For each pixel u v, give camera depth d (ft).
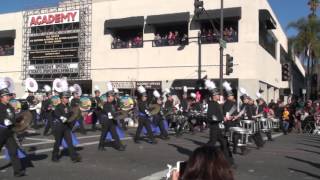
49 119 69.67
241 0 118.32
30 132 74.02
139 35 132.98
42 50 145.79
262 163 44.55
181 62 124.57
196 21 122.31
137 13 130.93
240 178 36.86
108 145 57.21
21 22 151.33
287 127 86.22
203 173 11.06
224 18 117.80
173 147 56.59
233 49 118.62
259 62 121.39
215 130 40.86
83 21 138.82
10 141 36.11
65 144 45.09
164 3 127.24
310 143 65.21
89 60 138.21
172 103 78.54
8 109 35.27
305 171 40.55
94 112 80.23
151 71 128.57
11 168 40.27
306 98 188.24
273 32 152.87
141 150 53.26
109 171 39.29
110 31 135.13
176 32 126.00
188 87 120.98
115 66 134.10
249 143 59.93
